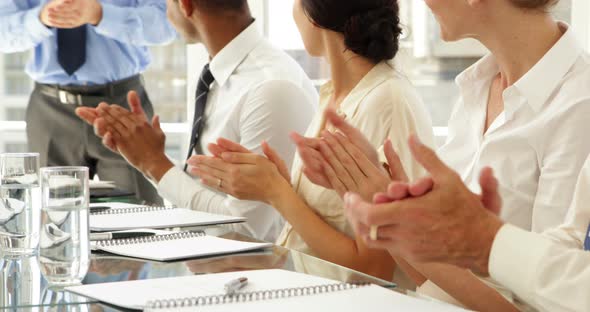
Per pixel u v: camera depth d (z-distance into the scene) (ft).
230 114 8.09
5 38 12.35
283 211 5.98
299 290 3.66
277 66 8.09
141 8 12.59
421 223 3.23
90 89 12.48
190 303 3.43
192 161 6.19
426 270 4.47
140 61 12.77
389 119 6.01
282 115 7.86
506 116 5.67
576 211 4.44
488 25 5.60
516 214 5.65
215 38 8.23
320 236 5.85
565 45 5.49
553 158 5.39
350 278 3.96
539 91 5.50
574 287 3.19
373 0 6.19
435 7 5.70
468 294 4.36
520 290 3.30
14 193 4.70
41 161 12.59
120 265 4.38
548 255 3.26
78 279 3.94
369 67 6.30
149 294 3.63
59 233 3.88
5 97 14.46
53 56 12.37
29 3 12.64
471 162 6.11
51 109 12.48
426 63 12.23
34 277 4.12
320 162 4.85
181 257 4.53
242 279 3.74
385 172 4.91
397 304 3.45
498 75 6.11
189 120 11.24
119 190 7.64
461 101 6.31
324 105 6.71
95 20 12.26
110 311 3.40
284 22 12.89
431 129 6.35
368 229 3.32
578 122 5.32
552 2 5.56
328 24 6.24
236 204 7.38
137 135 7.43
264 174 6.00
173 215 6.12
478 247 3.28
